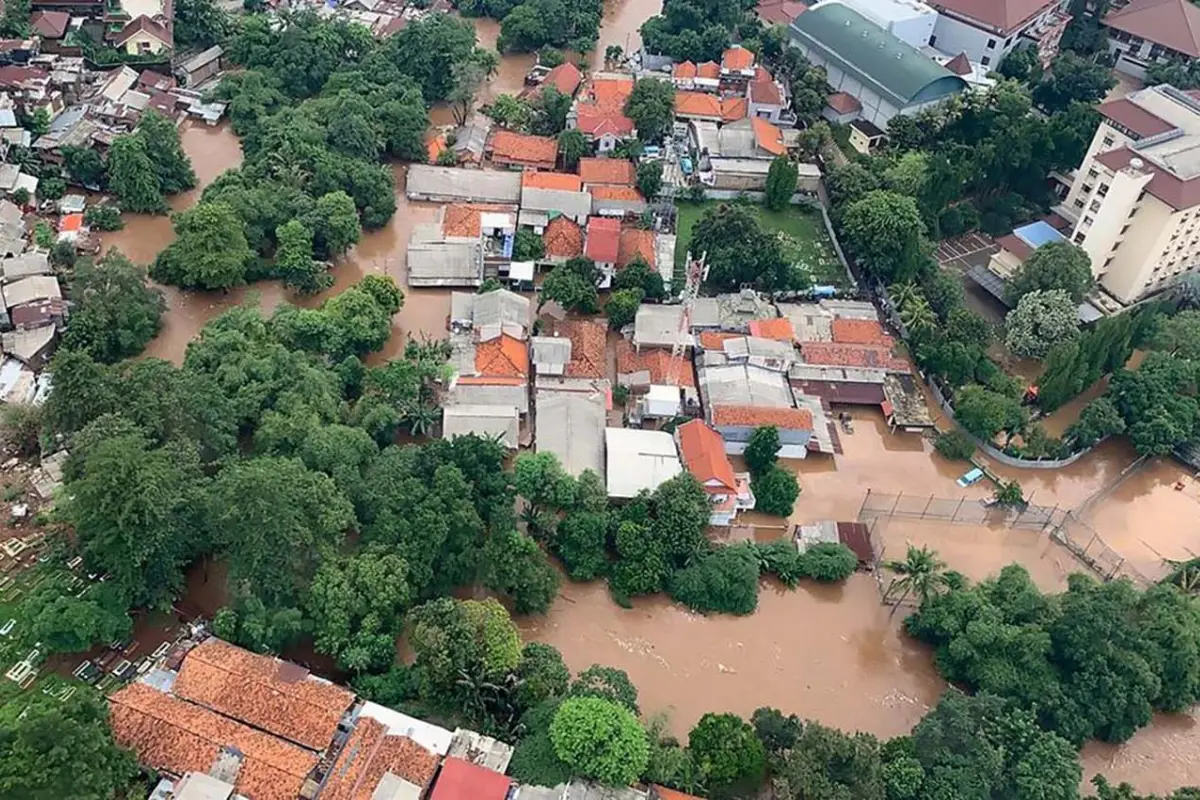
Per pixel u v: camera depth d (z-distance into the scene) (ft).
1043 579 333.21
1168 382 381.60
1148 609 296.92
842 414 383.24
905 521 346.74
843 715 285.64
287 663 260.42
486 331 372.99
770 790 253.44
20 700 247.09
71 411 294.87
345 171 439.63
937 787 243.81
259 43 530.27
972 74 572.10
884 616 314.55
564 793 235.20
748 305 404.57
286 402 319.88
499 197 463.01
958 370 386.52
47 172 435.12
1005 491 348.38
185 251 388.16
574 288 395.55
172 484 265.75
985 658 285.02
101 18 528.63
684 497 312.91
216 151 486.79
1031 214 496.23
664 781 243.60
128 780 226.17
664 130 515.50
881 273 433.89
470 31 546.67
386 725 248.52
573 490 313.94
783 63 580.71
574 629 299.17
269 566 263.29
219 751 236.63
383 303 382.83
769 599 316.40
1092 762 281.13
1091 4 649.61
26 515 300.20
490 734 254.88
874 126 542.16
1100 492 367.04
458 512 287.89
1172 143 435.53
